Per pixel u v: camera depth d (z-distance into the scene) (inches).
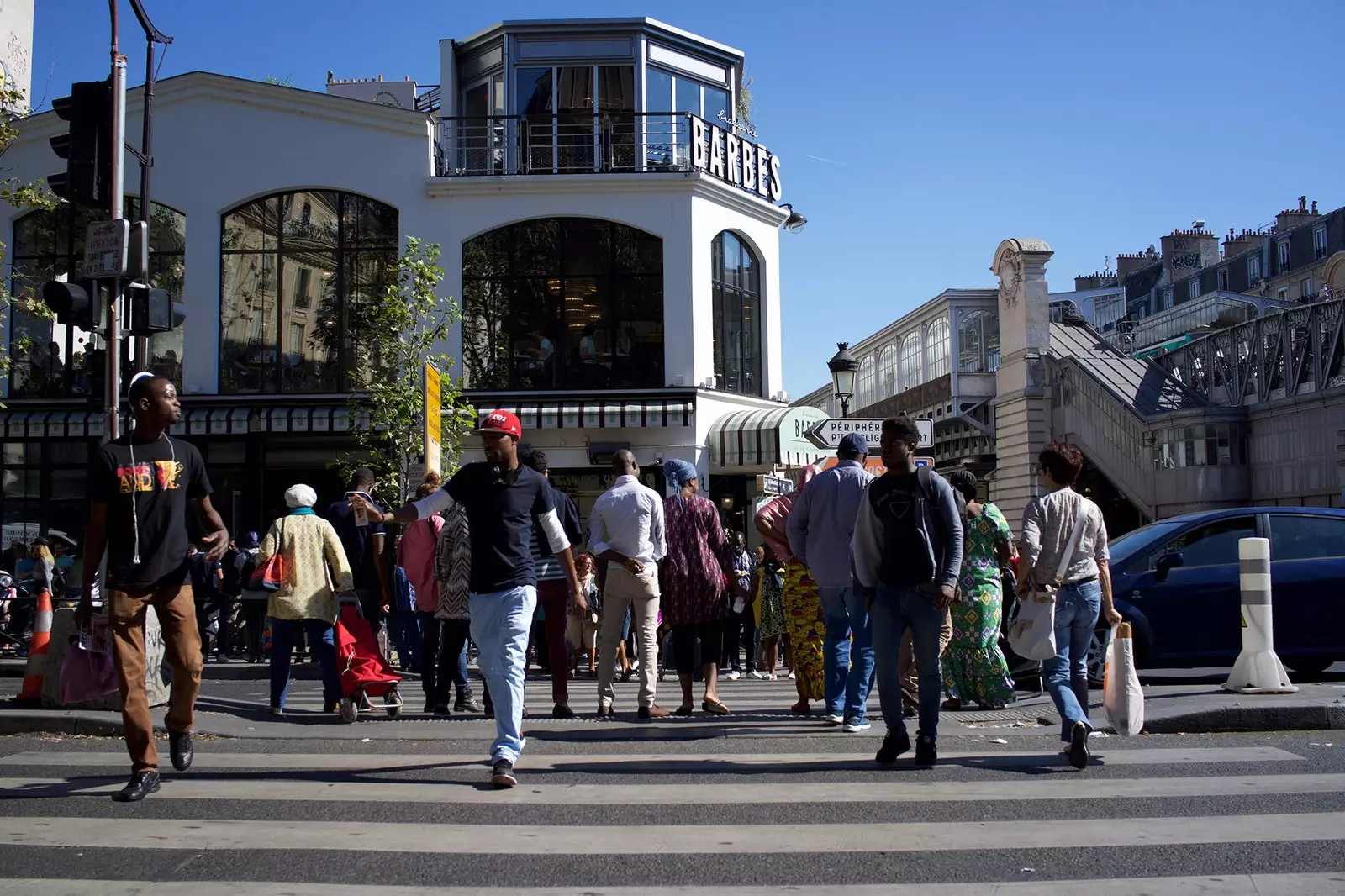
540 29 1023.6
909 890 170.7
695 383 981.8
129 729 234.7
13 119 852.6
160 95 982.4
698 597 370.0
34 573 773.3
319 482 974.4
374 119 981.2
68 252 985.5
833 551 328.5
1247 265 2541.8
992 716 349.7
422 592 387.5
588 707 417.1
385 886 173.5
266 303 981.2
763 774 257.0
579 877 178.4
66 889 171.3
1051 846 194.2
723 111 1088.2
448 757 281.7
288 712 382.6
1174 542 443.2
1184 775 253.3
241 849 194.1
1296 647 430.9
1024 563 270.7
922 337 2162.9
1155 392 1512.1
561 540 256.2
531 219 986.1
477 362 979.9
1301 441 1235.9
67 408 956.6
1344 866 182.7
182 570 244.5
